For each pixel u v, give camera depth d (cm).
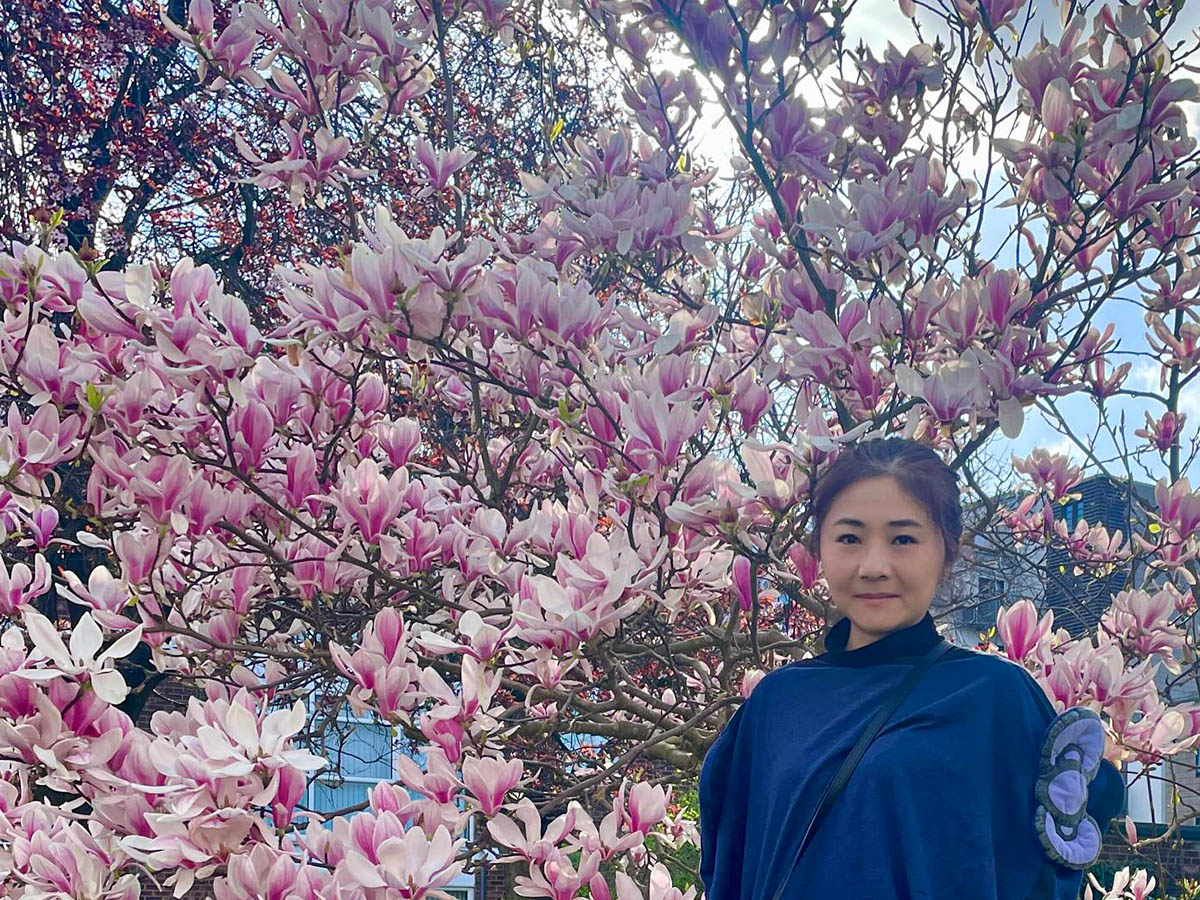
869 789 159
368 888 224
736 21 284
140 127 776
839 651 194
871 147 312
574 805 277
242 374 339
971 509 463
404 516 346
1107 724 335
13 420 299
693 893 285
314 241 789
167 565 370
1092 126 270
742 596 332
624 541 282
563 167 385
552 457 455
